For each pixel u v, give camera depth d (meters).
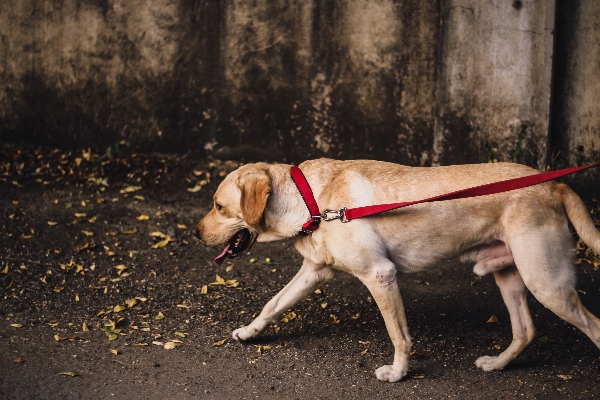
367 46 7.17
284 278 5.64
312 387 4.13
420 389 4.12
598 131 6.78
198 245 6.20
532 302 5.18
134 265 5.80
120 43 7.63
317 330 4.84
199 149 7.81
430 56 7.00
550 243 3.96
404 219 4.09
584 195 6.83
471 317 5.04
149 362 4.38
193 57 7.58
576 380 4.21
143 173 7.53
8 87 7.88
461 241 4.12
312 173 4.28
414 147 7.25
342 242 4.11
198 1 7.43
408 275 5.69
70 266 5.70
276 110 7.57
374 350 4.57
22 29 7.72
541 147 6.75
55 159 7.78
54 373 4.21
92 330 4.77
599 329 3.98
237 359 4.44
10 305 5.07
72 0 7.59
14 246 6.00
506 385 4.17
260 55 7.47
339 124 7.43
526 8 6.50
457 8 6.72
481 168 4.18
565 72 6.79
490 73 6.76
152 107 7.76
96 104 7.81
